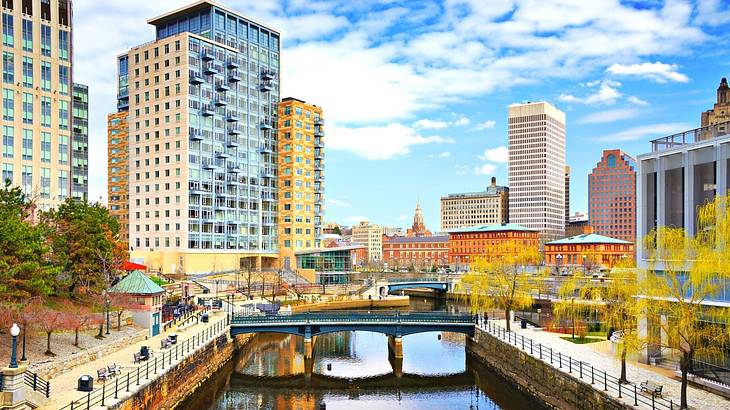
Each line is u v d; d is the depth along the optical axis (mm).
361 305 124938
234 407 53844
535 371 53125
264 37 167500
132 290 62062
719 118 181375
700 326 42312
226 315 80500
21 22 114562
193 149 143000
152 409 43188
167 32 165000
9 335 47688
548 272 114438
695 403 38594
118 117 176750
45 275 51500
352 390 60094
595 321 70062
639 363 50719
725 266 37281
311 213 170250
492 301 77062
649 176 52594
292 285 134250
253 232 159125
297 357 76312
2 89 111312
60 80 119625
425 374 67312
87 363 48125
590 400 42844
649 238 45500
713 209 39531
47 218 71812
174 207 142000
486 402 55844
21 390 33969
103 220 78750
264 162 163875
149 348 54125
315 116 173750
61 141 119000
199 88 145375
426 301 144625
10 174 111438
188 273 138000
